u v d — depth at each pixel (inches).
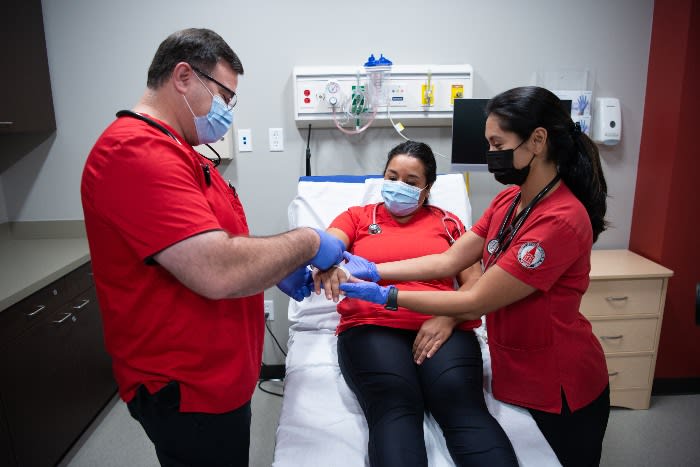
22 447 66.2
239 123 93.4
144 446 82.6
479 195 99.7
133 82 90.4
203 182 40.2
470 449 45.3
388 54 91.9
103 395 90.4
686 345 96.0
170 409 41.5
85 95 90.5
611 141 94.8
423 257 60.7
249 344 45.4
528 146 45.2
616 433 85.0
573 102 92.7
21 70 81.6
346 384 59.1
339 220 70.1
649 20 92.6
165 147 36.2
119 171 34.5
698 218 91.0
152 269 38.6
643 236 97.7
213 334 41.2
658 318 86.8
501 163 45.9
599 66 94.3
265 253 37.3
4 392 62.6
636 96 95.8
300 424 52.2
